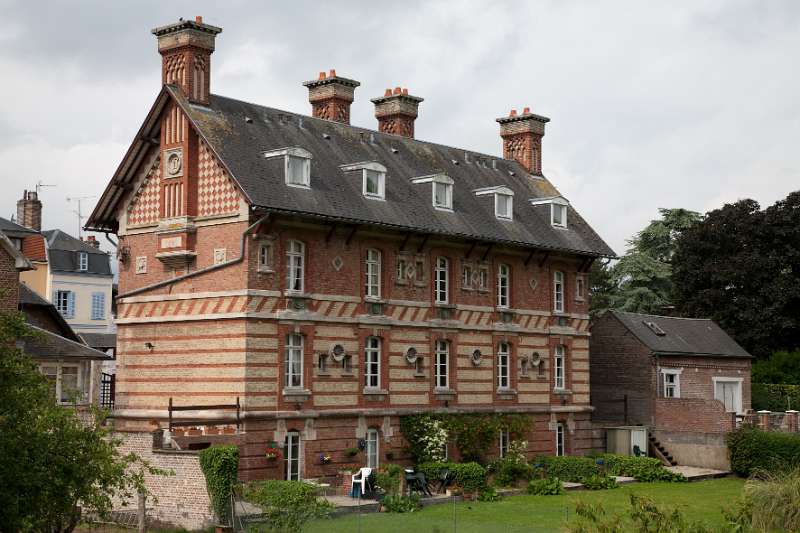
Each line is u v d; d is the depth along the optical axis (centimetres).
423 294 4241
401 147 4659
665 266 7612
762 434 4659
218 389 3666
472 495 3912
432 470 3912
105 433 2359
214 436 3484
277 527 2997
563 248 4750
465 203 4541
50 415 2216
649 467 4553
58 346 4153
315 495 3294
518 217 4734
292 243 3803
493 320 4525
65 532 2331
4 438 2103
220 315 3672
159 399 3838
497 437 4419
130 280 3991
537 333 4725
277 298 3709
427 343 4238
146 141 3928
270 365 3672
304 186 3844
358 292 3991
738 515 2600
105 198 4028
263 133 4006
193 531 3162
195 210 3816
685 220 7919
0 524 2094
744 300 6556
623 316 5306
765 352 6581
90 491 2289
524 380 4650
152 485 3300
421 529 3186
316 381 3816
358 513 3469
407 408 4131
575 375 4903
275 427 3662
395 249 4141
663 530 2123
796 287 6397
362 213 3947
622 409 5216
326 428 3838
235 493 3186
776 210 6581
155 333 3869
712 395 5462
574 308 4928
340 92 4662
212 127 3819
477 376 4441
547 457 4500
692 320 5700
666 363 5225
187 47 3878
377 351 4062
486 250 4488
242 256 3638
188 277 3775
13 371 2200
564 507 3731
